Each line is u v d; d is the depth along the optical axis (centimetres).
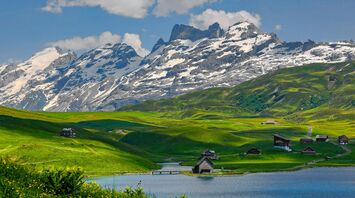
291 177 17700
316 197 12738
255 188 14675
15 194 3584
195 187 14900
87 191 4294
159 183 15938
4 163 4241
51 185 4106
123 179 16612
